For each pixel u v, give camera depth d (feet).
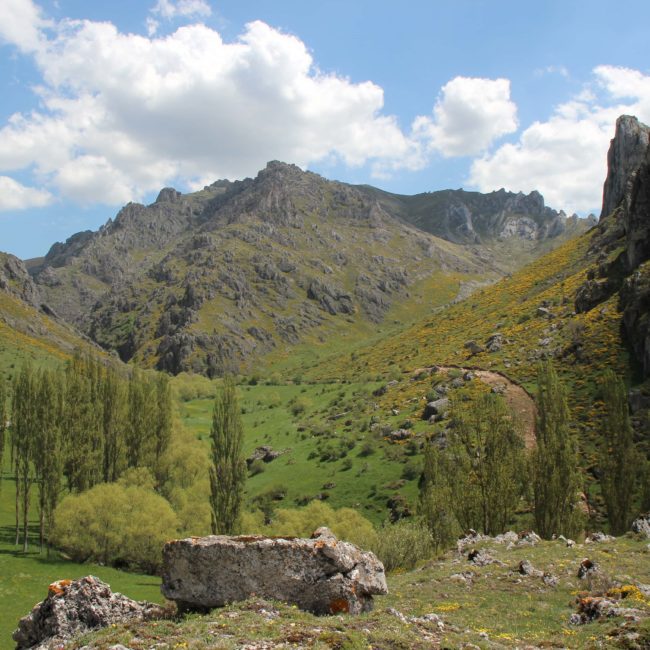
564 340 354.95
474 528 147.64
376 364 586.86
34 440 196.75
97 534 186.29
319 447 360.89
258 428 453.99
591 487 206.80
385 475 296.71
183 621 50.78
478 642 49.85
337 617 50.29
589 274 437.17
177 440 280.10
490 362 386.93
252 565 54.19
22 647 57.31
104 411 241.96
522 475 151.43
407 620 53.52
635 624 51.08
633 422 235.61
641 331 282.77
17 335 525.75
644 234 352.28
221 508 182.39
